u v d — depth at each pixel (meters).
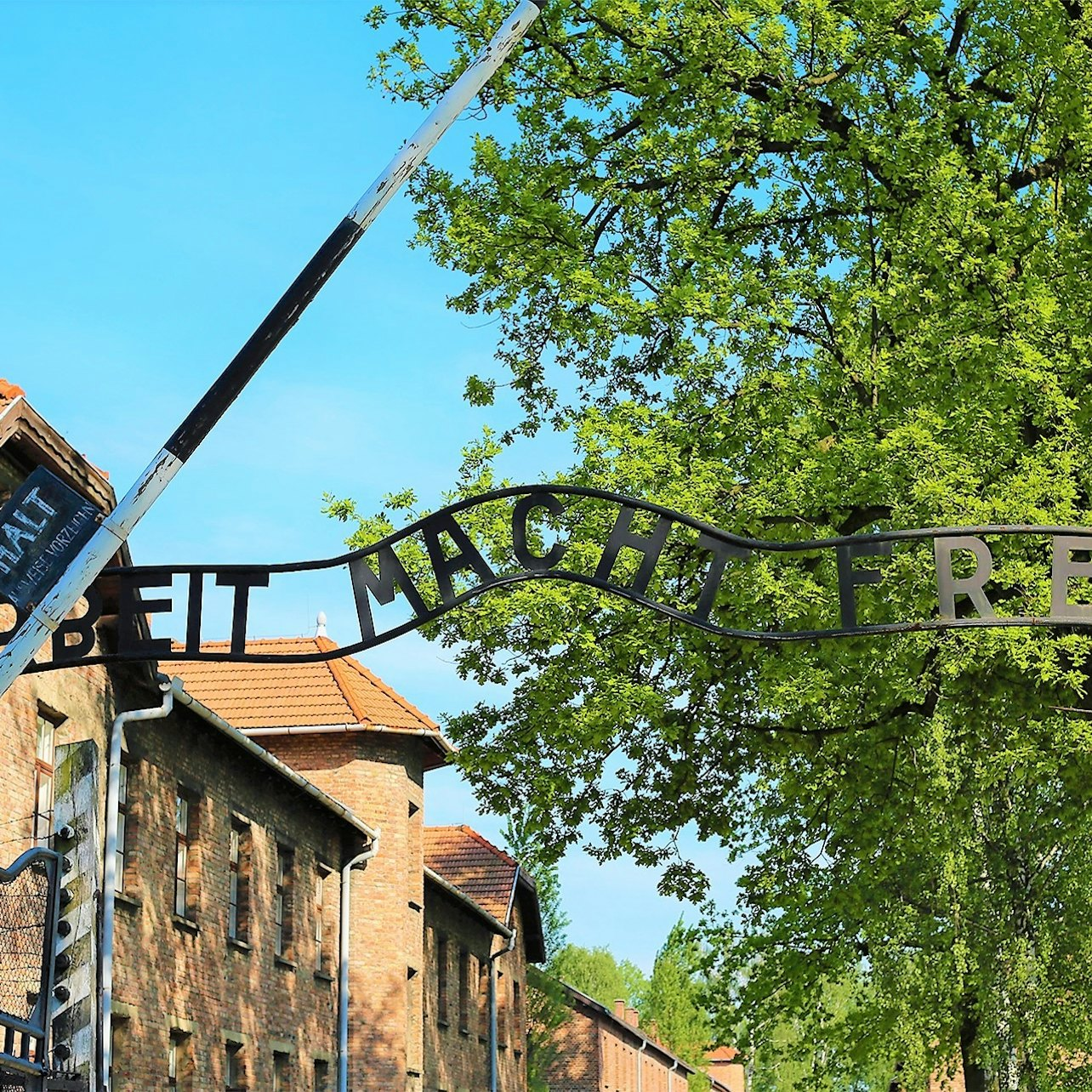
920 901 31.38
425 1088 37.00
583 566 16.59
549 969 70.75
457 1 19.47
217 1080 23.62
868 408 16.95
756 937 33.06
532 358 20.33
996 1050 30.55
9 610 16.22
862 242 18.16
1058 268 17.03
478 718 19.17
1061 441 16.28
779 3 17.45
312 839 29.41
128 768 21.16
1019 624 9.52
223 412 8.56
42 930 11.52
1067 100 17.38
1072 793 19.44
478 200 19.11
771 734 18.44
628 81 18.25
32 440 15.75
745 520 16.31
